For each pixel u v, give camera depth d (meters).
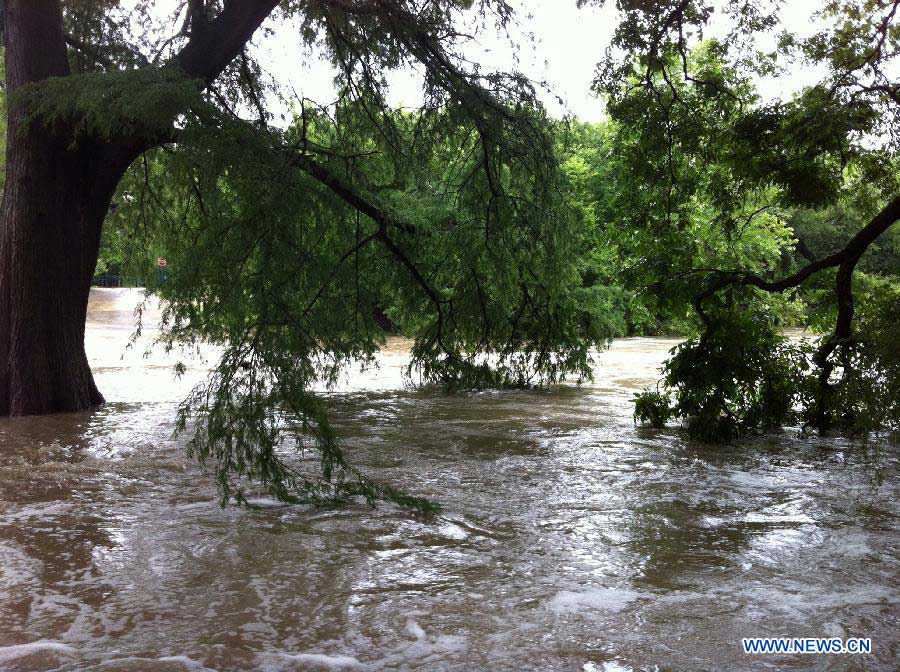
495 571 4.73
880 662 3.54
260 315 7.87
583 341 14.62
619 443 8.91
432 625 3.94
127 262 14.50
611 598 4.29
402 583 4.54
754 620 3.99
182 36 12.71
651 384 14.72
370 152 11.95
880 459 8.02
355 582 4.55
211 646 3.71
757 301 10.52
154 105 8.63
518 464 7.78
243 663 3.53
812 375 9.61
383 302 12.86
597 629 3.88
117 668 3.46
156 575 4.67
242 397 6.97
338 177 10.88
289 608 4.17
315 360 11.47
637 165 11.84
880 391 8.27
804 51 11.13
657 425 9.93
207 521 5.82
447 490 6.75
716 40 11.66
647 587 4.46
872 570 4.73
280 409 6.99
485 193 12.09
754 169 10.83
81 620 4.02
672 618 4.02
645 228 11.96
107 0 12.39
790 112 10.55
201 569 4.78
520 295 13.37
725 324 9.48
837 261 9.83
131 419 10.52
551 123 11.97
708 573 4.68
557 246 12.34
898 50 10.66
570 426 10.07
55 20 11.10
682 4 11.16
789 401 9.59
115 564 4.86
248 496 6.59
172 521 5.82
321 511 6.12
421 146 11.90
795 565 4.82
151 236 14.04
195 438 7.04
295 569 4.77
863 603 4.21
